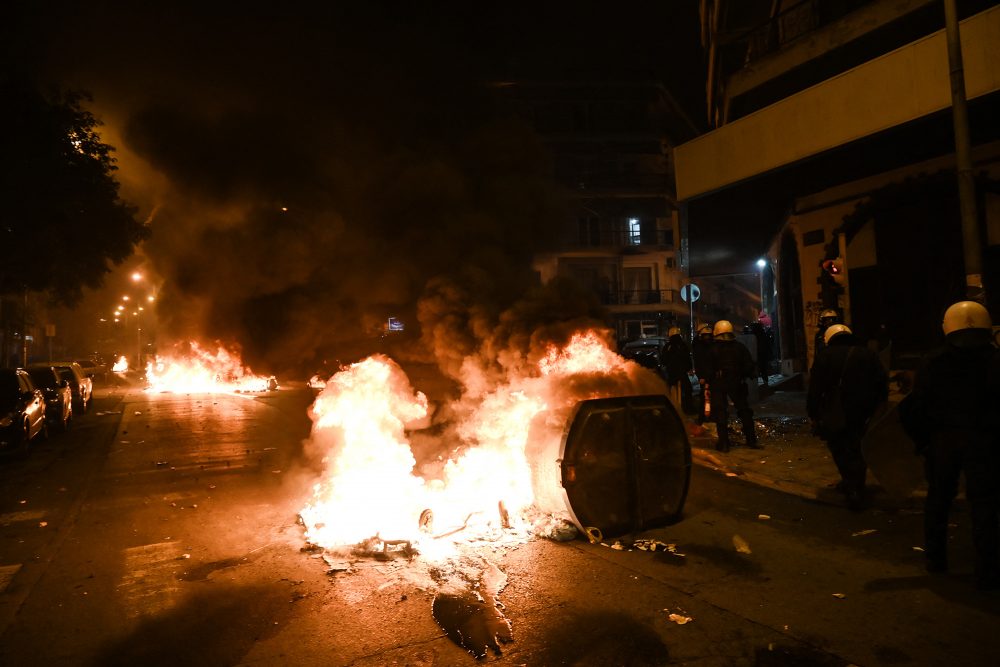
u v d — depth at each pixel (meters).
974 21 8.97
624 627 3.55
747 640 3.36
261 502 6.83
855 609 3.71
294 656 3.35
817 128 11.08
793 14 14.45
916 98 9.63
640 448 5.35
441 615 3.79
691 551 4.83
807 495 6.45
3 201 13.40
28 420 10.97
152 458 9.91
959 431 3.97
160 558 5.08
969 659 3.11
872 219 12.42
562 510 5.22
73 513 6.64
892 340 11.97
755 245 19.38
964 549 4.68
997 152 10.35
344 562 4.78
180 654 3.42
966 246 6.71
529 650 3.31
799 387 14.77
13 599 4.27
